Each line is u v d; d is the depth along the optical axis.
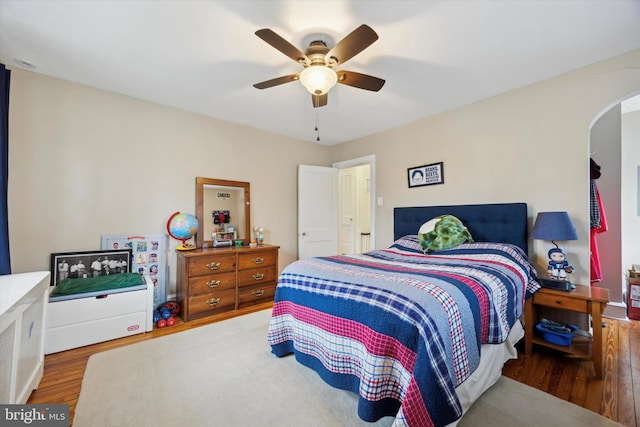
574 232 2.15
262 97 2.90
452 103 3.02
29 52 2.11
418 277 1.62
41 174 2.46
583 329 2.34
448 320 1.28
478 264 2.07
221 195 3.55
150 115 3.04
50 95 2.50
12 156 2.34
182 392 1.66
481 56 2.13
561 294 2.02
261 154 3.97
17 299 1.38
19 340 1.42
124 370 1.89
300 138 4.40
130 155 2.92
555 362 2.04
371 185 4.11
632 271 3.06
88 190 2.69
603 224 2.78
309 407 1.54
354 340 1.51
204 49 2.06
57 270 2.51
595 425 1.39
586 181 2.29
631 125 3.67
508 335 1.80
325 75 1.87
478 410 1.50
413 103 3.01
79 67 2.33
